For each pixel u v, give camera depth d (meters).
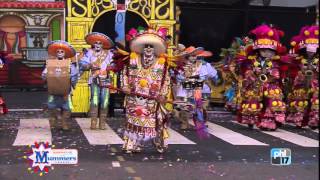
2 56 11.29
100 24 14.52
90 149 8.73
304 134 11.16
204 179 6.87
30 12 24.30
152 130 8.25
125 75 8.27
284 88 12.41
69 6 13.27
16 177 6.78
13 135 10.06
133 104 8.27
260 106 11.50
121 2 13.79
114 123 12.14
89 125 11.75
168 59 8.23
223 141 9.94
